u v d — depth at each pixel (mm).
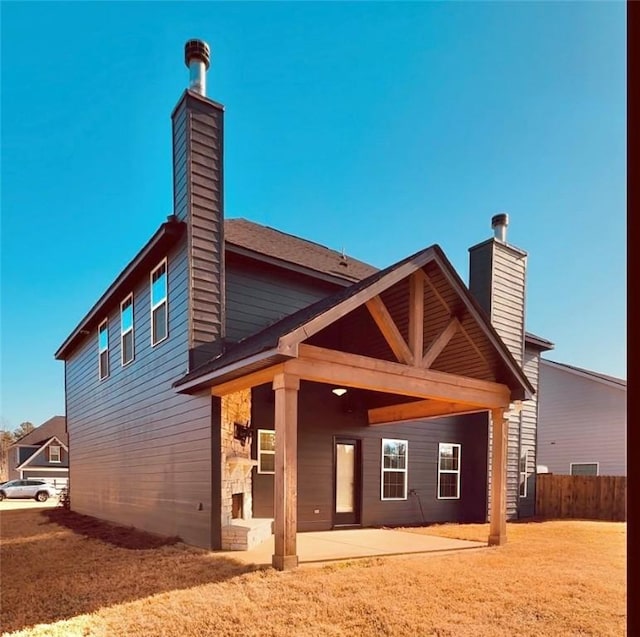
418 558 6492
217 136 8484
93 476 13375
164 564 6039
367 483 10305
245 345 7504
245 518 8047
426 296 7758
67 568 6109
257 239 10555
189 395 7895
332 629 3930
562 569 5984
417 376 7035
